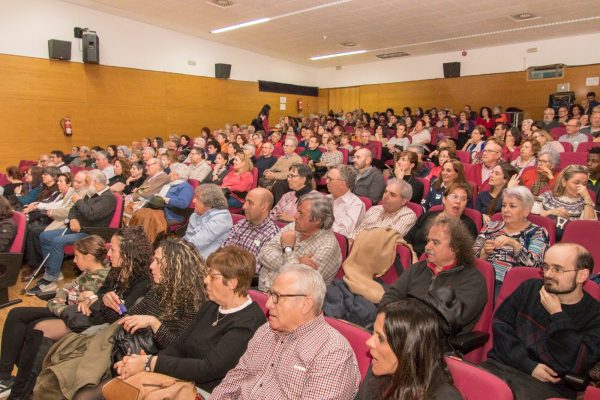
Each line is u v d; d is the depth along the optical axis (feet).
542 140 16.61
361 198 12.71
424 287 7.14
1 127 27.73
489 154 14.60
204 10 28.17
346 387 4.82
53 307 8.10
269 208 9.89
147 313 7.16
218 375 5.90
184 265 7.08
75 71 30.35
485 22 28.45
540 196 11.17
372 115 40.86
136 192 17.81
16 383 7.30
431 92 40.57
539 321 6.14
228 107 40.40
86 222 13.56
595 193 11.57
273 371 5.27
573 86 32.53
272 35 34.22
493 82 36.55
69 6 29.35
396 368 4.21
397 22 28.96
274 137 29.30
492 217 9.58
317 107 49.29
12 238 11.52
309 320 5.20
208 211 11.19
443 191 12.72
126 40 32.65
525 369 5.94
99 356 6.60
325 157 22.03
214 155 25.89
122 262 8.08
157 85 35.01
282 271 5.38
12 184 19.40
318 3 25.84
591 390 4.53
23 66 27.99
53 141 29.94
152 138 35.19
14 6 27.20
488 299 6.78
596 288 6.22
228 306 6.26
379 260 8.50
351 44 36.17
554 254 5.90
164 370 6.02
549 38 32.91
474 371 4.43
